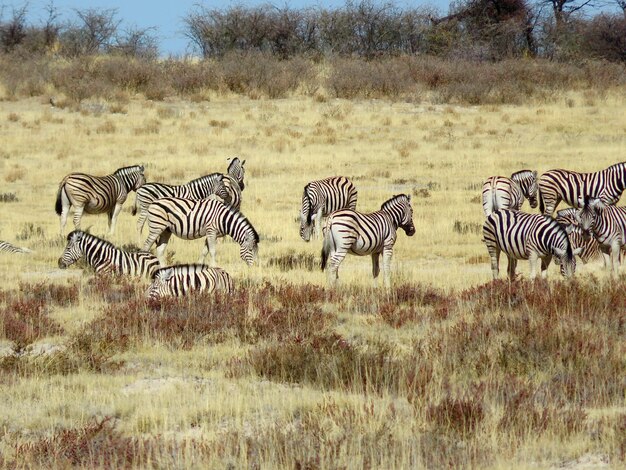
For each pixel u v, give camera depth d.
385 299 13.66
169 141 35.03
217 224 17.02
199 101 43.66
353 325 12.38
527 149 33.78
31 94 43.69
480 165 30.89
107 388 9.62
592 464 7.15
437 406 8.15
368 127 38.50
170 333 11.65
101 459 7.14
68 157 31.98
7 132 35.75
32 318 12.37
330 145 34.81
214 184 20.95
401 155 32.69
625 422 7.77
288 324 11.99
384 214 15.18
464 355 10.36
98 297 14.21
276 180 28.81
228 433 7.78
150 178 28.61
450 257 18.81
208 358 10.83
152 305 12.68
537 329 10.84
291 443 7.33
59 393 9.30
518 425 7.81
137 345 11.33
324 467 6.91
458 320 12.09
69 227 22.17
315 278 16.03
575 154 32.56
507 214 14.97
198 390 9.40
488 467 6.99
